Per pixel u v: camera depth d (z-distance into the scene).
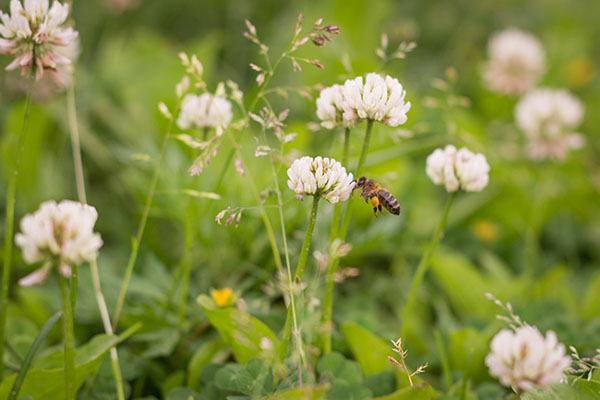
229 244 0.55
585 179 0.74
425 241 0.65
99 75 0.74
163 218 0.62
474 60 0.97
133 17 0.93
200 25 0.95
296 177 0.42
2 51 0.43
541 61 0.80
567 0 1.17
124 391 0.47
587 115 0.89
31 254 0.39
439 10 1.09
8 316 0.50
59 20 0.43
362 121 0.44
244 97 0.73
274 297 0.53
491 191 0.69
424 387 0.42
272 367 0.44
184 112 0.48
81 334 0.51
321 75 0.72
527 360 0.41
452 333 0.49
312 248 0.54
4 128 0.67
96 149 0.66
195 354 0.48
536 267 0.67
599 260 0.72
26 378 0.43
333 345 0.49
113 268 0.56
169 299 0.50
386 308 0.58
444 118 0.70
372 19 0.85
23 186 0.60
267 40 0.90
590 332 0.50
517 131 0.79
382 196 0.45
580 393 0.44
